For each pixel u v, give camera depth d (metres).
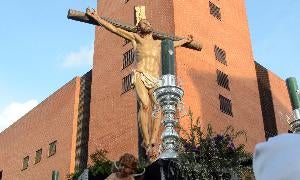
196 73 26.41
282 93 37.78
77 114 34.44
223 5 32.31
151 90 8.17
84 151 31.34
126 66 29.30
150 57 8.55
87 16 8.32
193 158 4.78
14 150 40.94
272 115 34.97
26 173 37.19
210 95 26.55
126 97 28.05
